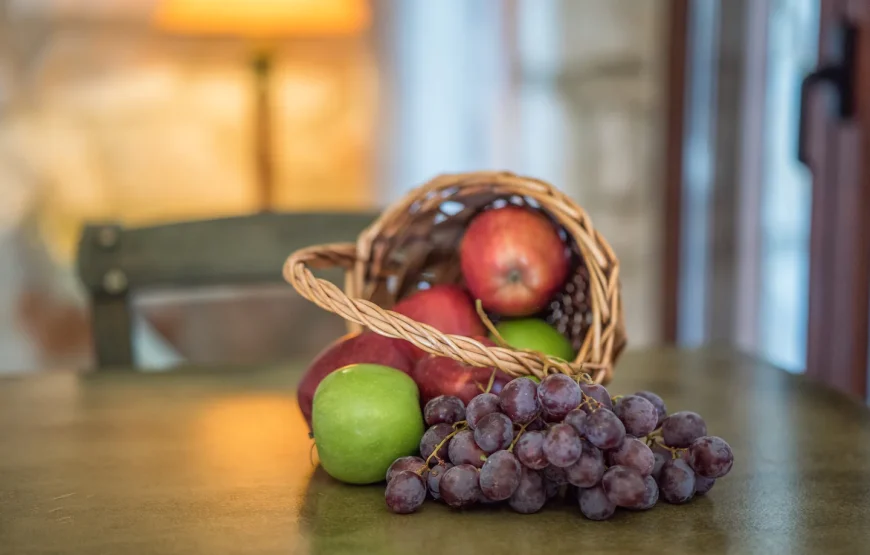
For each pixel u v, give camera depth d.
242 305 2.58
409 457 1.00
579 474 0.94
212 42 2.82
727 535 0.94
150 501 1.00
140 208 2.86
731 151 2.30
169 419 1.22
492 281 1.13
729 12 2.28
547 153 2.90
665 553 0.91
